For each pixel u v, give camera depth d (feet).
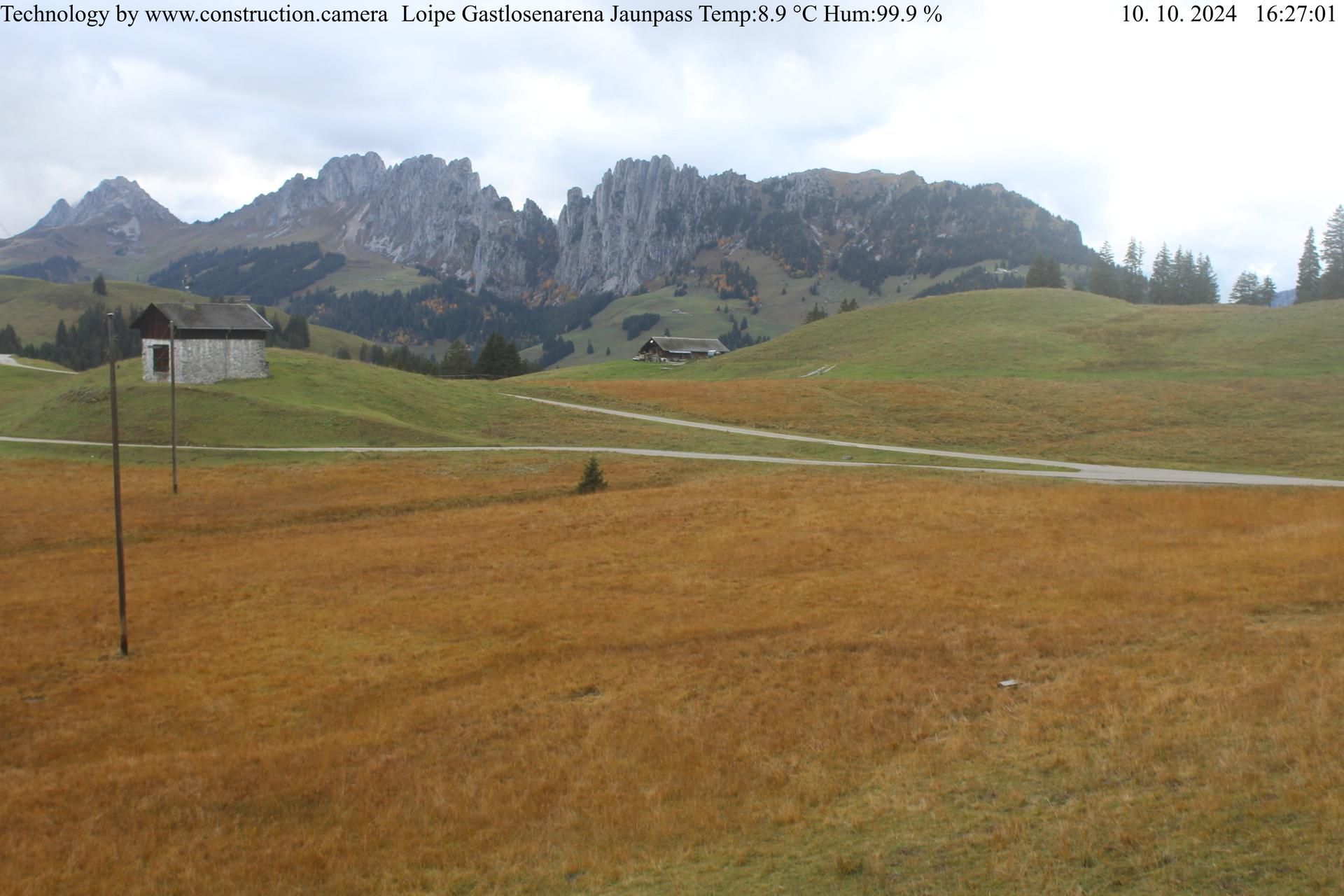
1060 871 54.29
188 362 326.85
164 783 78.84
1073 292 635.66
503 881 61.72
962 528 163.12
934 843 59.82
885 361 486.79
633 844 64.69
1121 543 144.46
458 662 106.63
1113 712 76.33
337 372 363.97
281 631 121.49
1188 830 56.39
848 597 121.49
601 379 577.84
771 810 67.21
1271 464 248.52
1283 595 106.52
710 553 152.46
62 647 118.32
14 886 63.77
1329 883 48.96
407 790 75.31
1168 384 364.58
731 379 531.50
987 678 88.84
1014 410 342.03
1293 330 444.55
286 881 63.26
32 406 321.52
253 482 233.14
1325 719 68.64
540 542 166.81
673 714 86.69
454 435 305.73
